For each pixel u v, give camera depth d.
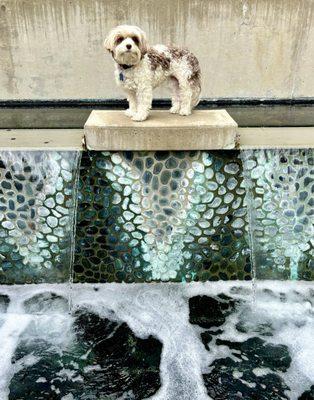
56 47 2.01
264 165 1.51
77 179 1.50
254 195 1.54
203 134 1.44
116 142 1.45
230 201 1.55
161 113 1.61
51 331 1.46
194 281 1.63
